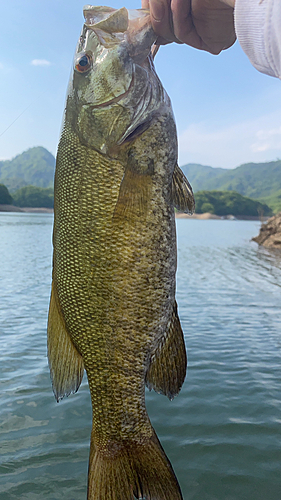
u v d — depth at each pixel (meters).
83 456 0.63
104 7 0.33
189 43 0.30
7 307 1.69
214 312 1.64
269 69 0.18
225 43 0.29
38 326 1.40
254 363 1.05
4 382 0.91
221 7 0.26
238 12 0.19
